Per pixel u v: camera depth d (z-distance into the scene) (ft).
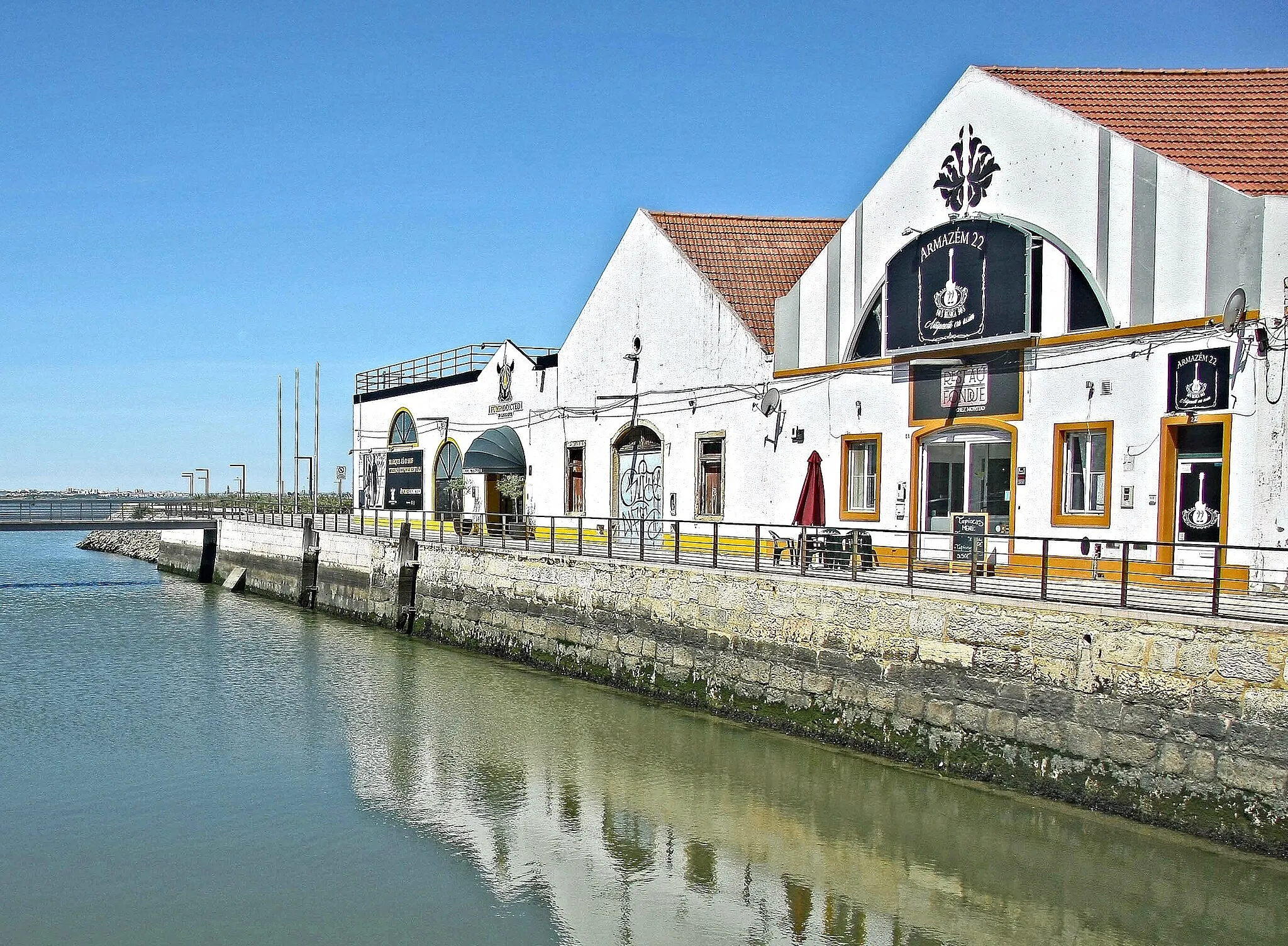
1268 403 56.29
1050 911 41.55
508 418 124.06
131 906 43.60
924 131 74.69
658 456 99.76
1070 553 65.05
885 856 47.14
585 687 80.79
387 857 48.67
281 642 106.52
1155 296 61.52
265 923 42.04
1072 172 65.82
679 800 55.36
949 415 72.38
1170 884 42.70
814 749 61.16
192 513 204.44
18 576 184.44
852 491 79.92
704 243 99.30
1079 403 64.95
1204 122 66.69
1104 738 47.73
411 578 111.14
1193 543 47.14
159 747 66.64
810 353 82.94
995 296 69.46
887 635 58.13
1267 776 42.06
